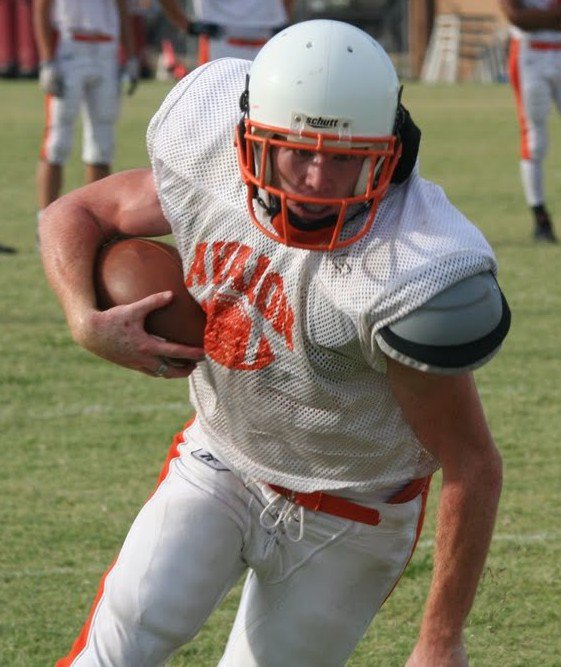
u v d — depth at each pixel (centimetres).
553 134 3903
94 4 1991
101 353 622
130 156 3244
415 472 642
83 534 1016
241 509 646
